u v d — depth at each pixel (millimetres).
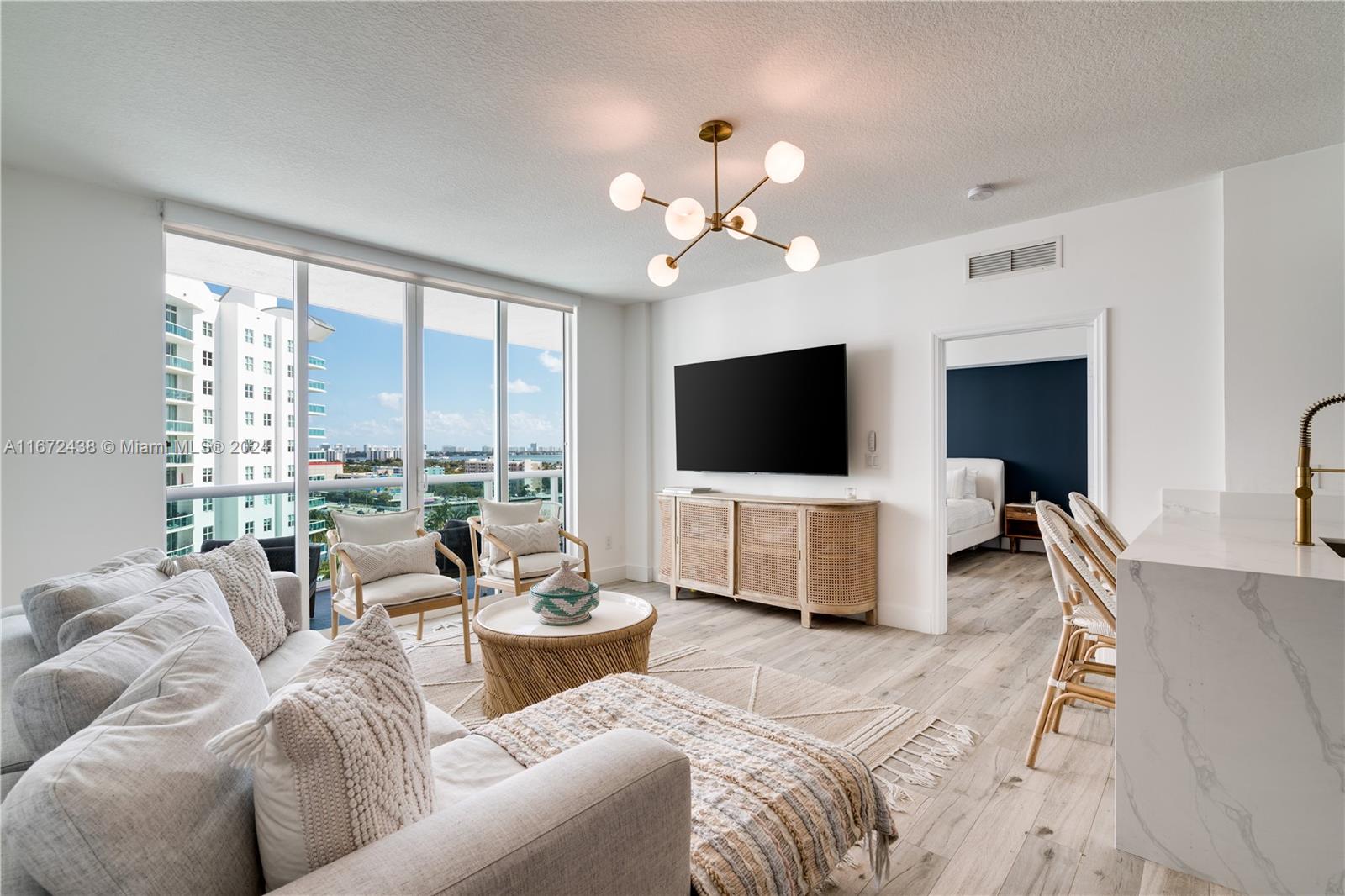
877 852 1618
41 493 2773
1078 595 2490
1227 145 2641
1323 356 2648
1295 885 1606
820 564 4074
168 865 776
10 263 2711
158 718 939
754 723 1726
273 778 869
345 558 3180
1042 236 3504
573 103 2299
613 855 1005
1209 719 1712
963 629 4055
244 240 3428
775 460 4590
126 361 2994
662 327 5500
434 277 4215
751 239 3801
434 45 1951
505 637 2475
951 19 1857
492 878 854
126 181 2900
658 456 5559
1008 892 1664
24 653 1583
